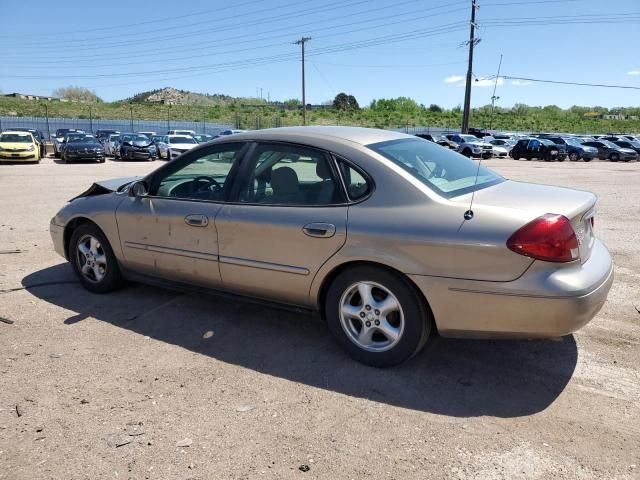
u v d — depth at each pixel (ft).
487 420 9.82
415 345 11.30
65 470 8.49
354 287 11.81
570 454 8.82
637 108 297.74
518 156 114.11
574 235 10.28
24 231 26.12
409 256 10.84
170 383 11.23
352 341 12.05
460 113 280.92
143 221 14.90
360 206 11.52
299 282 12.32
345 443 9.16
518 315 10.16
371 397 10.66
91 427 9.62
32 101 237.25
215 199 13.65
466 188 11.81
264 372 11.73
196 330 13.98
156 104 267.18
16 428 9.60
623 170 77.51
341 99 284.20
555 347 12.82
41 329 13.99
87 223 16.57
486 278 10.27
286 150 12.80
